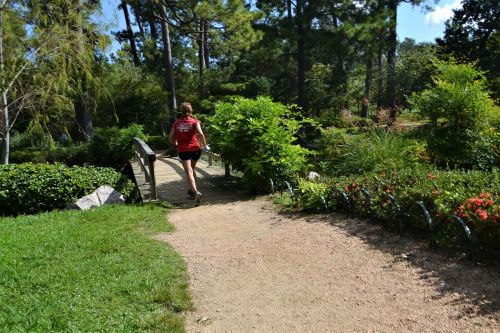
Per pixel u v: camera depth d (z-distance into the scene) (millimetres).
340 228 5535
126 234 5836
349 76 27719
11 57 10797
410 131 9922
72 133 20578
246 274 4449
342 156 9547
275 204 7266
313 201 6453
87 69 12023
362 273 4188
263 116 8680
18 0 10797
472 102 8359
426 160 8672
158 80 27578
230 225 6297
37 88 11164
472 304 3377
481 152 8266
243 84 27797
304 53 22344
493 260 4004
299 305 3725
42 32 10797
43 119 12180
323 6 20047
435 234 4562
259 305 3779
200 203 8070
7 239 5535
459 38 28000
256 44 21344
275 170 8391
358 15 20531
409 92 26531
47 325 3344
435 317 3287
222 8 17438
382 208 5359
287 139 8656
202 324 3502
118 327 3350
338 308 3607
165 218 6879
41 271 4477
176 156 17109
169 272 4488
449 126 8695
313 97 25562
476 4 27500
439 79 9141
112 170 10070
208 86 29141
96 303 3762
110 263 4703
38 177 8664
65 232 5879
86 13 11508
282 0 20391
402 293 3705
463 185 5359
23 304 3715
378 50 21953
